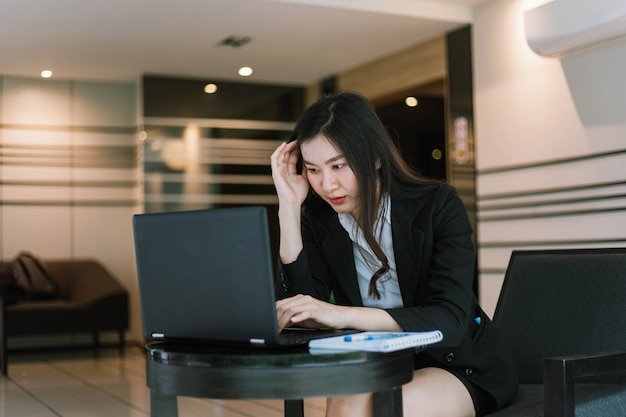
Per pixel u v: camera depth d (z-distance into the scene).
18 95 7.57
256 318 1.47
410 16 5.57
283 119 7.85
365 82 7.04
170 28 5.80
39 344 7.60
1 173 7.52
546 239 5.16
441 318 1.69
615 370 1.75
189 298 1.56
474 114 5.75
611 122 4.70
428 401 1.76
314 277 2.03
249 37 6.11
